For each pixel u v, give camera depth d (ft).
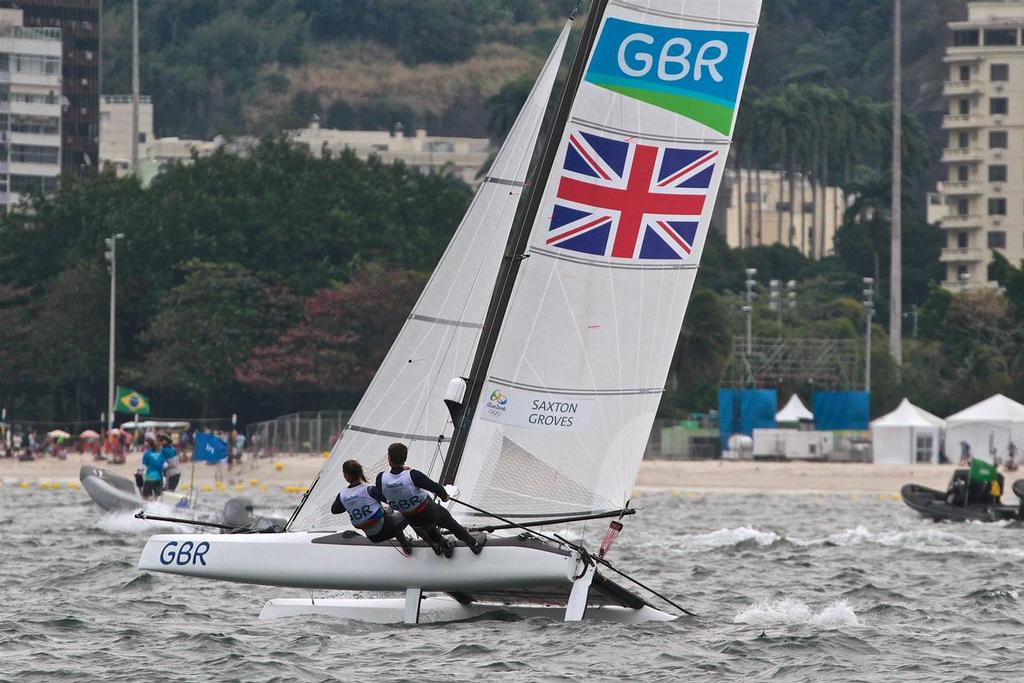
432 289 255.50
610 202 243.81
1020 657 237.86
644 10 243.60
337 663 222.89
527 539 241.14
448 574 239.30
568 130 243.19
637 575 358.43
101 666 220.84
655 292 246.06
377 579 240.73
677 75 244.83
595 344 244.01
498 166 257.55
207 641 239.71
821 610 292.61
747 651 237.45
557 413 243.40
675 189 245.86
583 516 244.42
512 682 211.41
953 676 221.05
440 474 251.39
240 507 291.17
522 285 243.40
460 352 254.47
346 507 238.89
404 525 239.30
